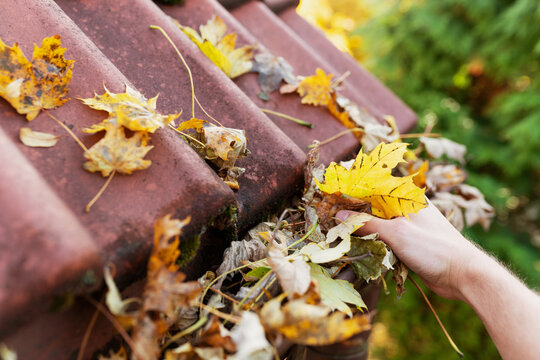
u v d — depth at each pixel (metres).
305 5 4.94
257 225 0.63
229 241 0.59
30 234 0.40
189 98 0.67
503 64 2.63
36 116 0.52
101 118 0.54
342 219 0.63
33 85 0.53
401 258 0.66
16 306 0.38
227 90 0.69
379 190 0.62
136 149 0.52
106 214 0.48
